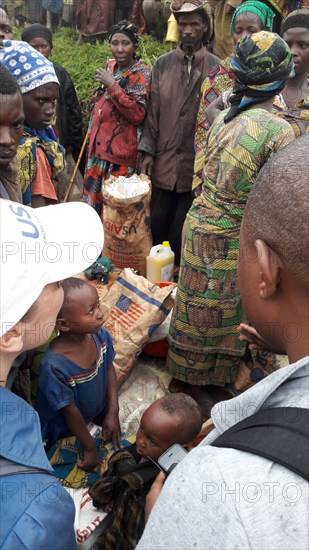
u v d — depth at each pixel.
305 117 3.16
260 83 2.31
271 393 0.82
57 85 2.65
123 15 6.49
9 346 1.03
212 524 0.70
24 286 0.98
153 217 4.10
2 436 0.93
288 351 0.90
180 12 3.60
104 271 2.97
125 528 1.75
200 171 3.26
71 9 6.89
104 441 2.20
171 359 2.81
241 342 2.68
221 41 5.15
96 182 4.05
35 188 2.47
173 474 0.79
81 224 1.26
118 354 2.63
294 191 0.81
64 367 1.94
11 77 1.75
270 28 3.65
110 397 2.24
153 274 3.44
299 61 3.16
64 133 4.23
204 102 3.51
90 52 5.36
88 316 1.89
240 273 0.97
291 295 0.85
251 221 0.90
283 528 0.68
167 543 0.75
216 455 0.75
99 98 3.99
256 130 2.32
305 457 0.70
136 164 4.01
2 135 1.75
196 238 2.54
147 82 3.85
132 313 2.69
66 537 0.95
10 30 4.04
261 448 0.73
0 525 0.87
